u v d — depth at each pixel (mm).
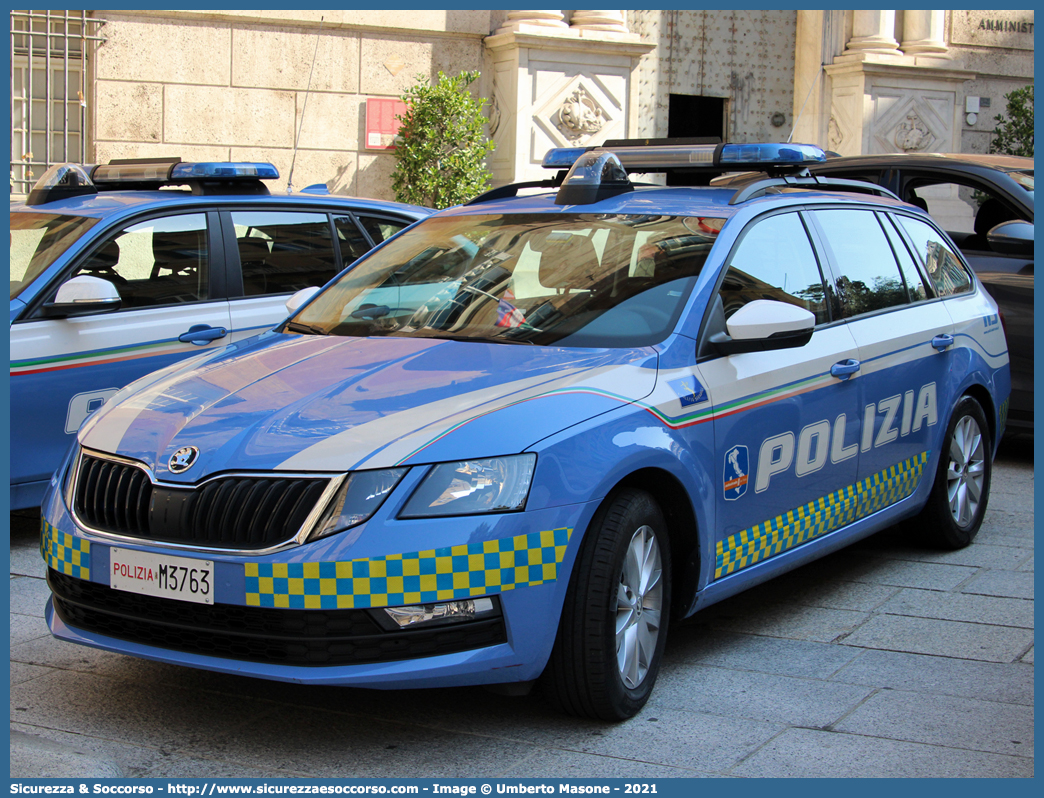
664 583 3531
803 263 4457
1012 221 7262
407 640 2992
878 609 4559
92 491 3359
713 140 4785
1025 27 18078
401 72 13906
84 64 12352
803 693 3658
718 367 3779
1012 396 7504
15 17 12070
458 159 13359
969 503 5500
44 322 5293
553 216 4441
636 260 4039
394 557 2961
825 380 4285
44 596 4559
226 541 3066
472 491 3045
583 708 3291
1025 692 3693
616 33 14516
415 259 4504
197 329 5809
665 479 3518
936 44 17047
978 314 5648
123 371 5512
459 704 3523
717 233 4105
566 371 3467
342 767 3084
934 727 3402
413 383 3432
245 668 3021
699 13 16578
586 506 3172
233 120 13125
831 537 4398
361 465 3023
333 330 4191
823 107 17000
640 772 3068
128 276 5645
